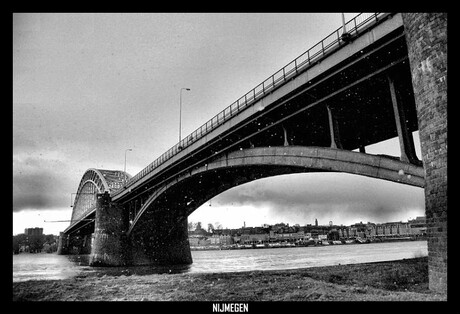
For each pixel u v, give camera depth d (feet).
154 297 34.47
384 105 65.05
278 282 41.45
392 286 43.27
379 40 51.34
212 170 111.65
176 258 197.67
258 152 84.89
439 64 37.81
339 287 37.91
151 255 192.13
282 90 70.69
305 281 41.78
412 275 50.42
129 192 179.01
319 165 66.69
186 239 206.49
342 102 64.90
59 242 435.12
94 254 190.08
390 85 53.98
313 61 62.54
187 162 124.57
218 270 145.38
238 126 88.38
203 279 45.68
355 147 84.43
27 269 163.32
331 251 391.65
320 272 53.57
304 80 64.95
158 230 189.47
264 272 52.95
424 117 39.58
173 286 40.73
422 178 48.75
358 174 58.75
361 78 57.62
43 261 277.85
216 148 105.09
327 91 64.54
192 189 152.35
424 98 39.60
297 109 72.49
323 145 87.92
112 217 197.47
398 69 53.57
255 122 82.84
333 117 64.90
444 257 34.99
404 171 51.16
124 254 188.34
